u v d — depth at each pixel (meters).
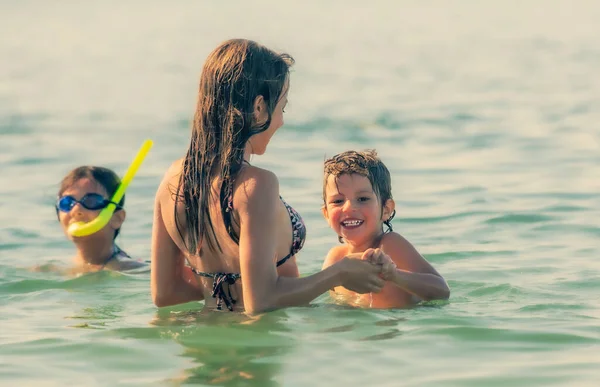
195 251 11.00
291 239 11.07
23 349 9.98
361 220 13.05
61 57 65.94
